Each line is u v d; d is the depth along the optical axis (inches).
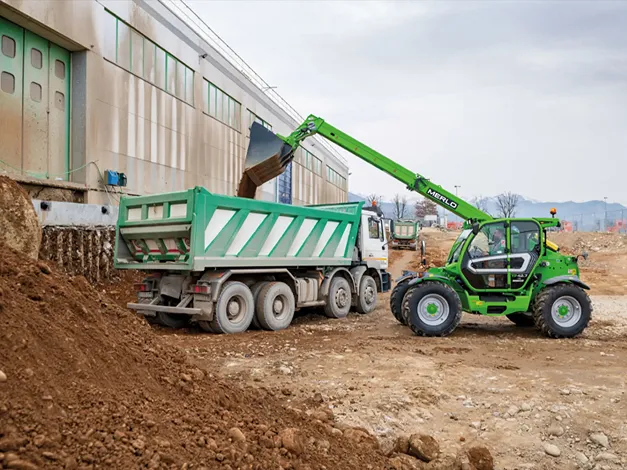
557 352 310.2
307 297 434.6
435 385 228.1
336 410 194.2
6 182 239.0
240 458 110.2
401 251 1446.9
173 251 364.2
